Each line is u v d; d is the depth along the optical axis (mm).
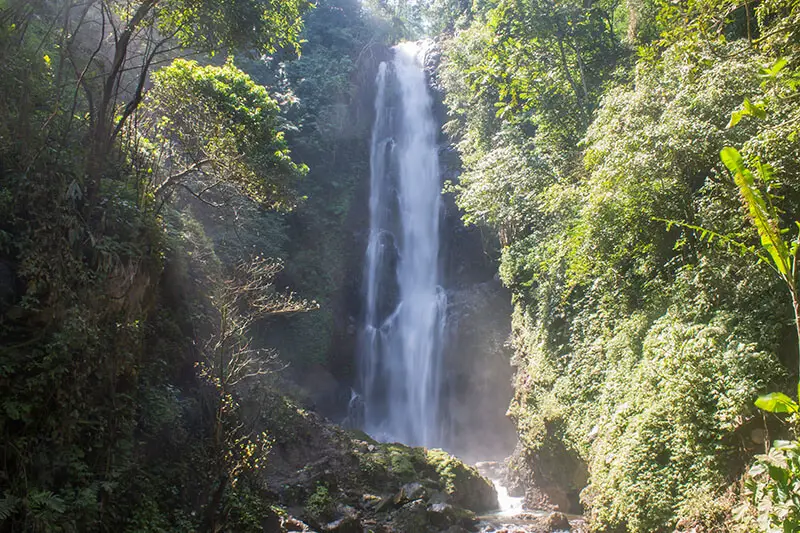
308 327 24141
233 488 10336
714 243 8680
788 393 6840
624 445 8852
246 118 15055
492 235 24625
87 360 7707
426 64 32531
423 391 26234
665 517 7574
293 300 23797
